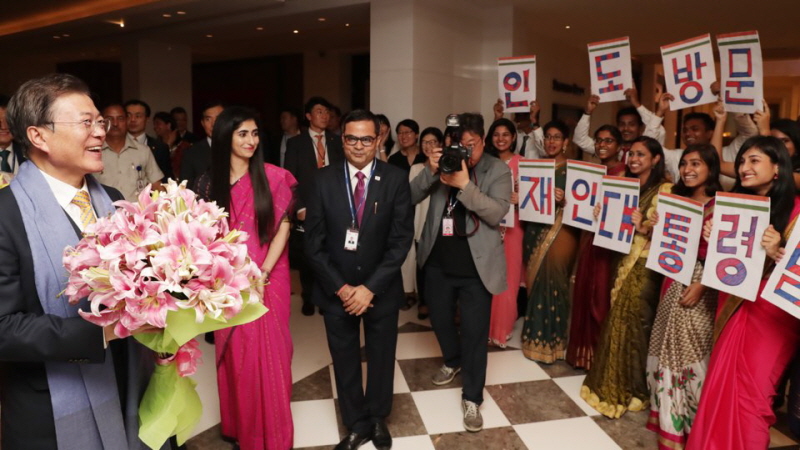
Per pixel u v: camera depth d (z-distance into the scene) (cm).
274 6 602
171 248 97
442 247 255
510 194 253
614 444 235
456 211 251
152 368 125
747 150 199
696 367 224
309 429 246
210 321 104
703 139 344
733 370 202
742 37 288
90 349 102
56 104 104
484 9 620
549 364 317
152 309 96
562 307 321
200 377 297
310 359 321
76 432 110
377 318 223
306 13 595
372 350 228
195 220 104
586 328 307
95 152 111
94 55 1000
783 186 193
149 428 111
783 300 183
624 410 258
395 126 539
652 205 256
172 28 711
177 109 599
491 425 250
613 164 332
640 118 367
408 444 233
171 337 102
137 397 121
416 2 521
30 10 707
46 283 106
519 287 376
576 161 293
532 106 395
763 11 614
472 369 250
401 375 300
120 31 749
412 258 412
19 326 99
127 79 793
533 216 316
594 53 362
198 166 309
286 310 220
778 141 195
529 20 665
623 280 263
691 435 211
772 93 1410
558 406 268
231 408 225
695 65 315
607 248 275
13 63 1074
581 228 296
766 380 199
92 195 119
